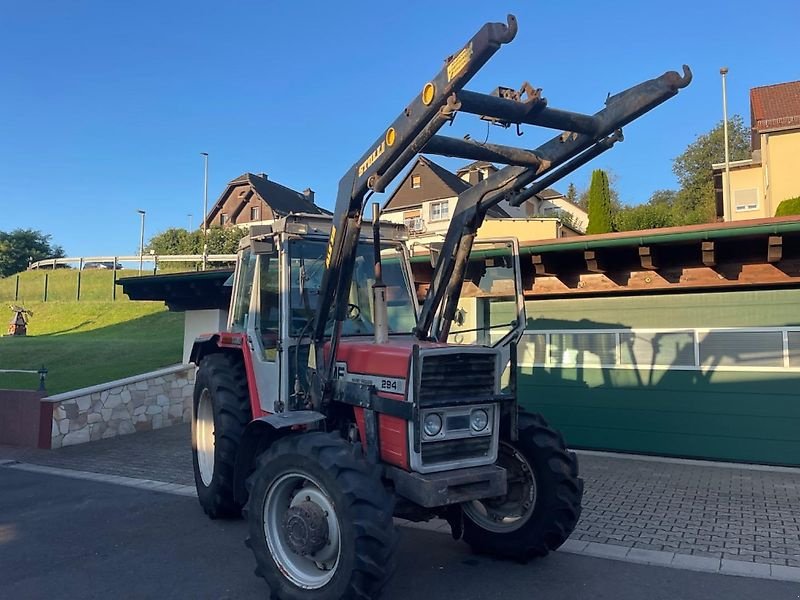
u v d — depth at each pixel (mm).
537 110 3736
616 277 9141
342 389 4691
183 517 6434
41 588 4637
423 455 4227
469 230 5234
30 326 25047
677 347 8961
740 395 8555
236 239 39094
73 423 10578
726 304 8680
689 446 8836
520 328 5027
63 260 36250
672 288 8836
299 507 4145
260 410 5645
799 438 8203
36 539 5777
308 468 4035
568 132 4293
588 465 8477
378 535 3729
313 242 5594
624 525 5945
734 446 8570
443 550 5348
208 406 6812
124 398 11375
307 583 4059
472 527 5211
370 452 4430
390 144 4004
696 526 5906
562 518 4785
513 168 4762
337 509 3844
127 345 17703
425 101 3629
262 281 5816
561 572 4820
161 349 16688
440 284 5336
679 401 8922
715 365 8711
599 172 33281
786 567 4883
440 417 4316
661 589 4500
